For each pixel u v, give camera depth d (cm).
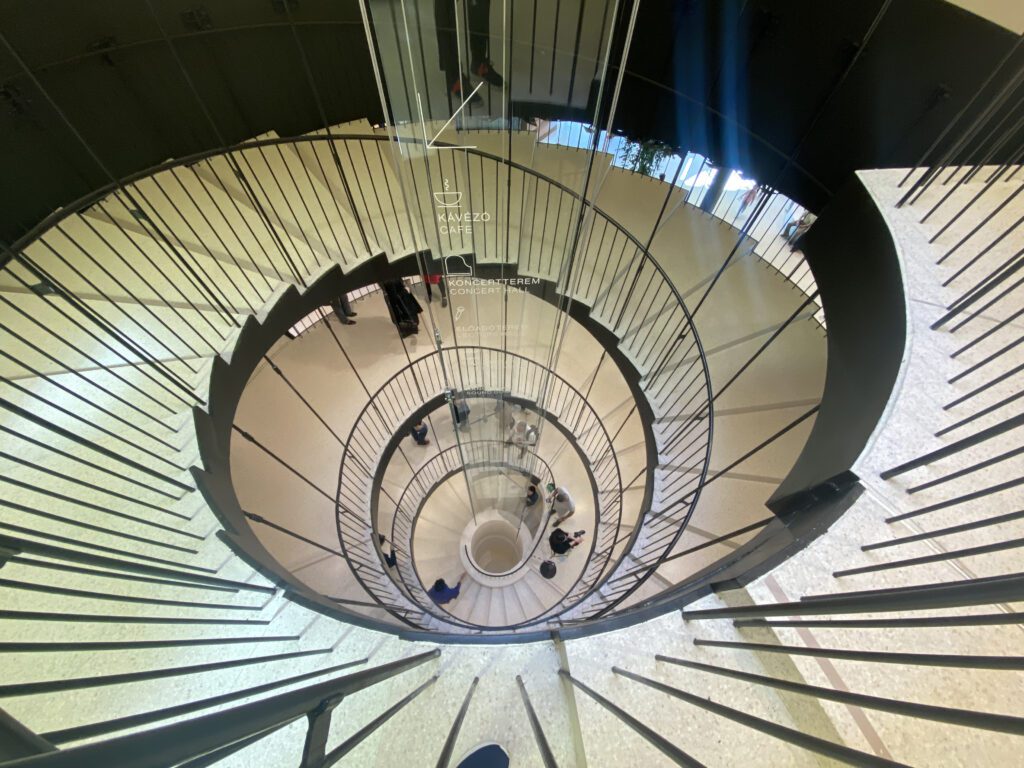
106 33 258
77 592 101
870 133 229
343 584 356
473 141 194
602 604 271
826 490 143
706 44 255
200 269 253
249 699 139
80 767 30
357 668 147
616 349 346
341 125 381
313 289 288
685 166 385
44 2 233
